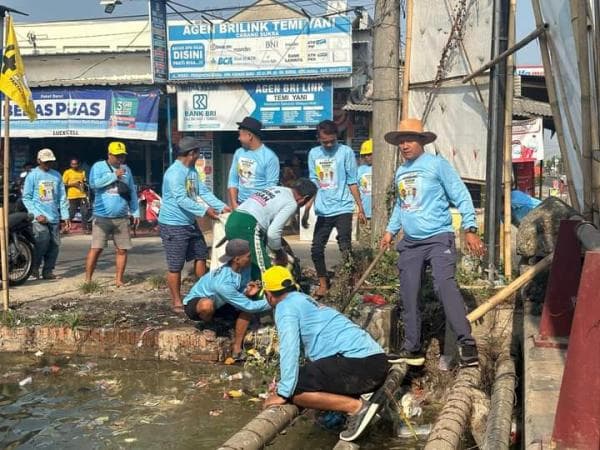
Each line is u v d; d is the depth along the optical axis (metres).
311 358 4.37
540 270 5.05
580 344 2.58
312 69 15.73
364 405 4.22
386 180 7.95
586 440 2.57
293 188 6.24
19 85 7.02
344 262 7.07
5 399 5.32
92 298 7.67
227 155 17.64
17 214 8.45
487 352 5.23
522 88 16.69
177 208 6.76
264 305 5.84
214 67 16.20
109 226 8.17
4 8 13.88
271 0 16.02
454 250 5.02
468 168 7.18
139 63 17.69
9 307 7.20
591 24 4.09
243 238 6.01
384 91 7.94
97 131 16.88
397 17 7.89
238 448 3.66
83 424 4.79
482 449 3.67
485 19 6.73
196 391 5.44
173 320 6.61
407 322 5.16
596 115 4.02
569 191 4.98
